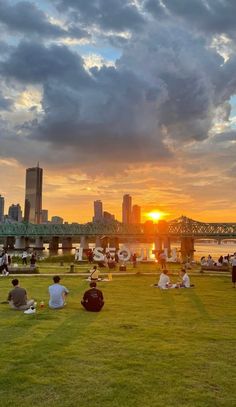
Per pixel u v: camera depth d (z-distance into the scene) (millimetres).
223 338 13344
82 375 9773
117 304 20531
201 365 10547
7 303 20453
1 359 10914
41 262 63062
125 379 9523
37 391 8828
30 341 12766
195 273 40844
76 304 20344
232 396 8617
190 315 17516
